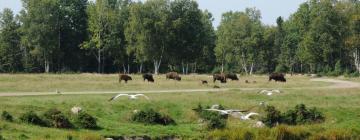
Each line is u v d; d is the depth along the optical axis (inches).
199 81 3703.3
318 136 1717.5
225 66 7372.1
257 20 6973.4
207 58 7052.2
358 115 2146.9
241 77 4712.1
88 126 1747.0
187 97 2391.7
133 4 5802.2
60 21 5841.5
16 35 6018.7
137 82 3373.5
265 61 6978.4
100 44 5708.7
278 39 7514.8
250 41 6525.6
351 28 5846.5
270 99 2466.8
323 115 2098.9
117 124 1845.5
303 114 2039.9
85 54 6151.6
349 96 2637.8
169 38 5521.7
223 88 3073.3
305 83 3690.9
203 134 1800.0
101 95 2418.8
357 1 6082.7
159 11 5590.6
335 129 1796.3
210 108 2114.9
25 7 5639.8
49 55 5772.6
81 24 6190.9
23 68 6003.9
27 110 1863.9
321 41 5900.6
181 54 5767.7
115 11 5895.7
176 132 1815.9
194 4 5743.1
